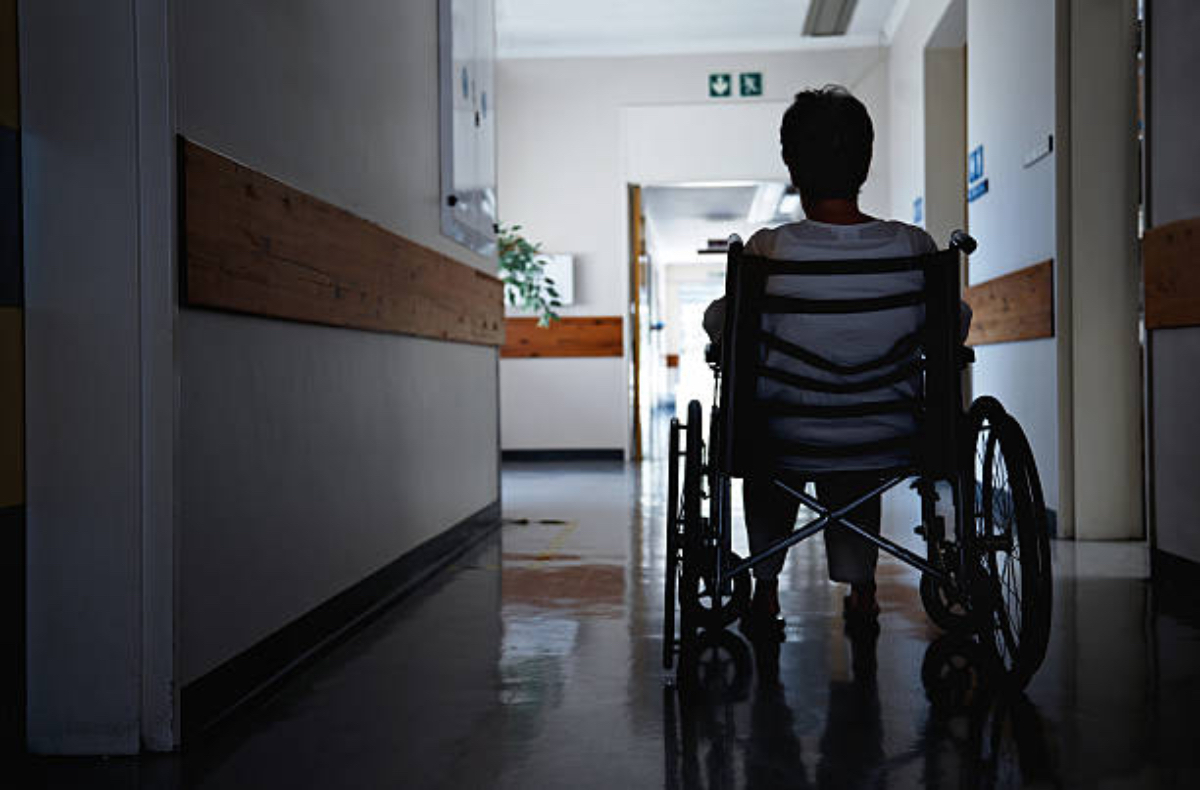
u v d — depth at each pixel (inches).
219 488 76.5
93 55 67.9
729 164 320.2
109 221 68.2
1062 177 158.7
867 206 312.7
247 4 81.2
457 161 150.2
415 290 128.0
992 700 78.6
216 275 73.7
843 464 83.3
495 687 84.6
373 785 63.7
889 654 92.2
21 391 68.6
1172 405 120.1
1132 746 68.4
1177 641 95.8
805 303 80.3
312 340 95.9
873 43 313.4
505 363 327.9
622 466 304.0
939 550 95.3
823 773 64.4
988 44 195.6
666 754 68.3
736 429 81.7
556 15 298.8
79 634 69.4
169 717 69.6
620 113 323.0
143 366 68.6
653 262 663.1
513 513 197.8
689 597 85.0
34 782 64.7
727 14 298.5
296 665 90.0
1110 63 157.8
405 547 126.8
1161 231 120.4
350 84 107.4
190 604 72.0
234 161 76.7
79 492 69.0
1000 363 192.9
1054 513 163.2
